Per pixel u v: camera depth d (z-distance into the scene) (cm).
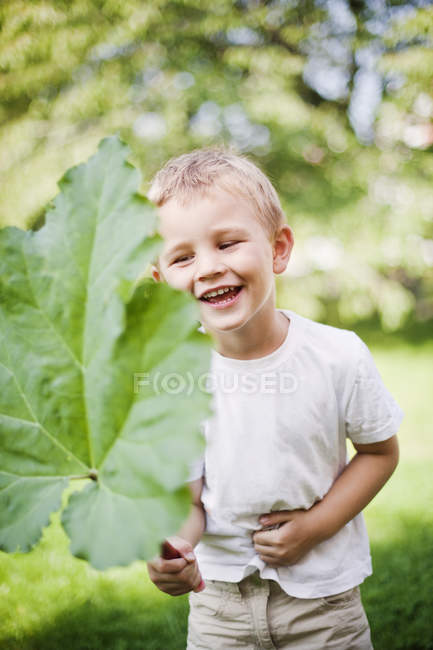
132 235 47
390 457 139
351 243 768
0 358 50
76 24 642
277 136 704
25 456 49
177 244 116
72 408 48
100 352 46
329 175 761
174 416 43
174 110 682
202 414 42
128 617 231
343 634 137
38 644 218
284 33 710
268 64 691
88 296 48
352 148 750
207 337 44
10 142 669
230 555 137
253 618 136
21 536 47
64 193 50
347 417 134
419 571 247
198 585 113
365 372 134
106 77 672
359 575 139
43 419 48
